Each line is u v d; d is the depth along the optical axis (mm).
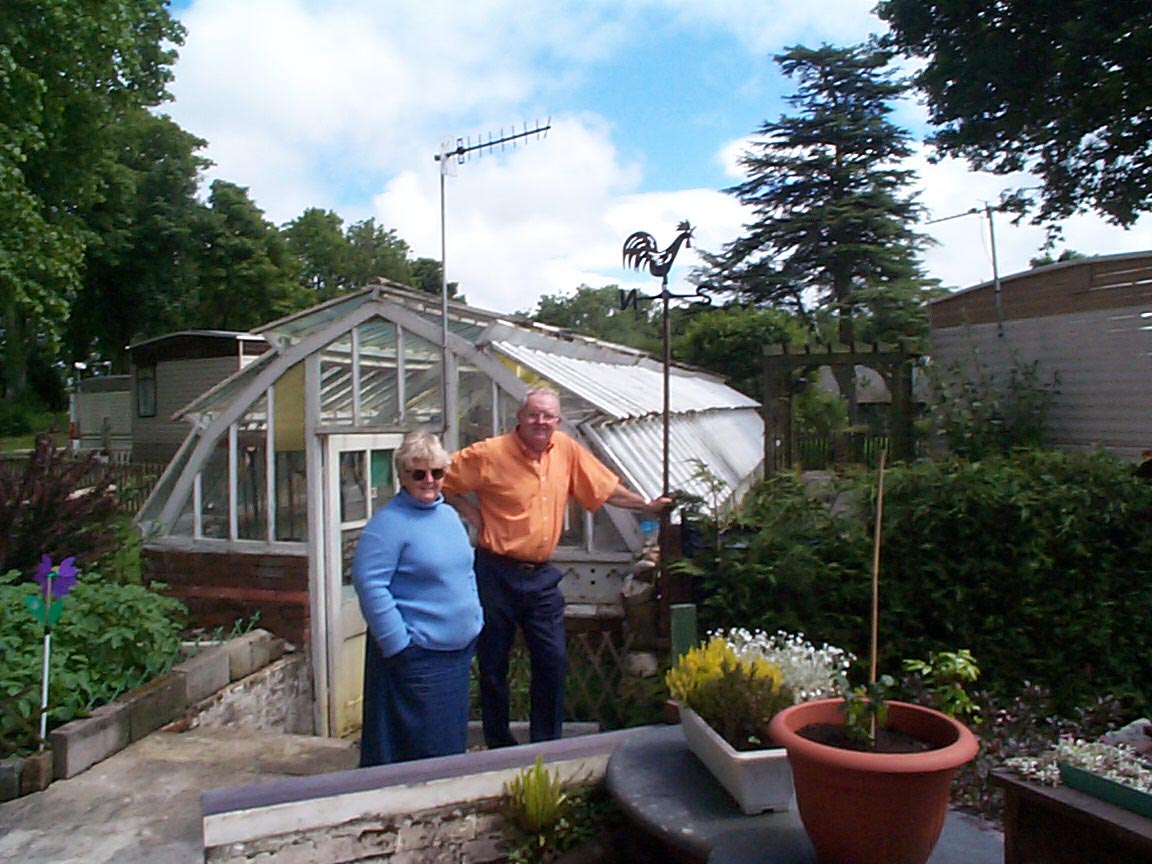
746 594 4836
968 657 3031
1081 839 2287
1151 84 12711
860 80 29297
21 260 15711
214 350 22156
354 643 7289
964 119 16188
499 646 4441
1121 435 8055
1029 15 14414
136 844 3770
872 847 2205
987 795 3418
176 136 33219
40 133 15930
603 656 5988
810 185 29500
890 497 4922
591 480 4719
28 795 4266
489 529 4391
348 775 3129
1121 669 4660
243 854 2906
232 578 7293
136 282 32719
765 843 2523
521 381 6746
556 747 3461
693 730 3105
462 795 3229
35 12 15594
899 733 2543
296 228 62125
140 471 14352
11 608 5070
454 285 33000
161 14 20375
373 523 3750
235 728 5406
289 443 7227
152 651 5430
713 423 11531
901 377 9289
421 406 7520
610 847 3314
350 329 6992
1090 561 4723
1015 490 4727
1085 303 8414
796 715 2562
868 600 4797
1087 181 16109
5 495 6211
